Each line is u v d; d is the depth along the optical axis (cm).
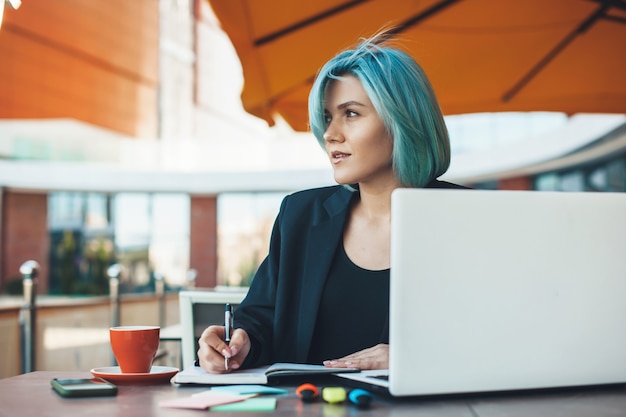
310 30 244
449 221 99
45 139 1741
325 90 139
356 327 139
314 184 1662
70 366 586
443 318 99
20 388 112
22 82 399
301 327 140
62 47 393
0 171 1692
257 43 238
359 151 137
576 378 105
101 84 464
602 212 106
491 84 294
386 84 134
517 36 271
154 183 1744
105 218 1859
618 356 106
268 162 1698
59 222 1830
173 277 1861
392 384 97
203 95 1470
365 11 244
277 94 263
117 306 629
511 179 1464
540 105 304
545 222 104
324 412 91
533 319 103
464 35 268
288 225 149
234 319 142
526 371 102
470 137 1408
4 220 1762
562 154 1209
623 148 1145
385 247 141
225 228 1848
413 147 137
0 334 462
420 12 250
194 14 1384
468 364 100
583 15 257
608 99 303
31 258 1788
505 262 101
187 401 97
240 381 114
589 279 105
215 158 1727
